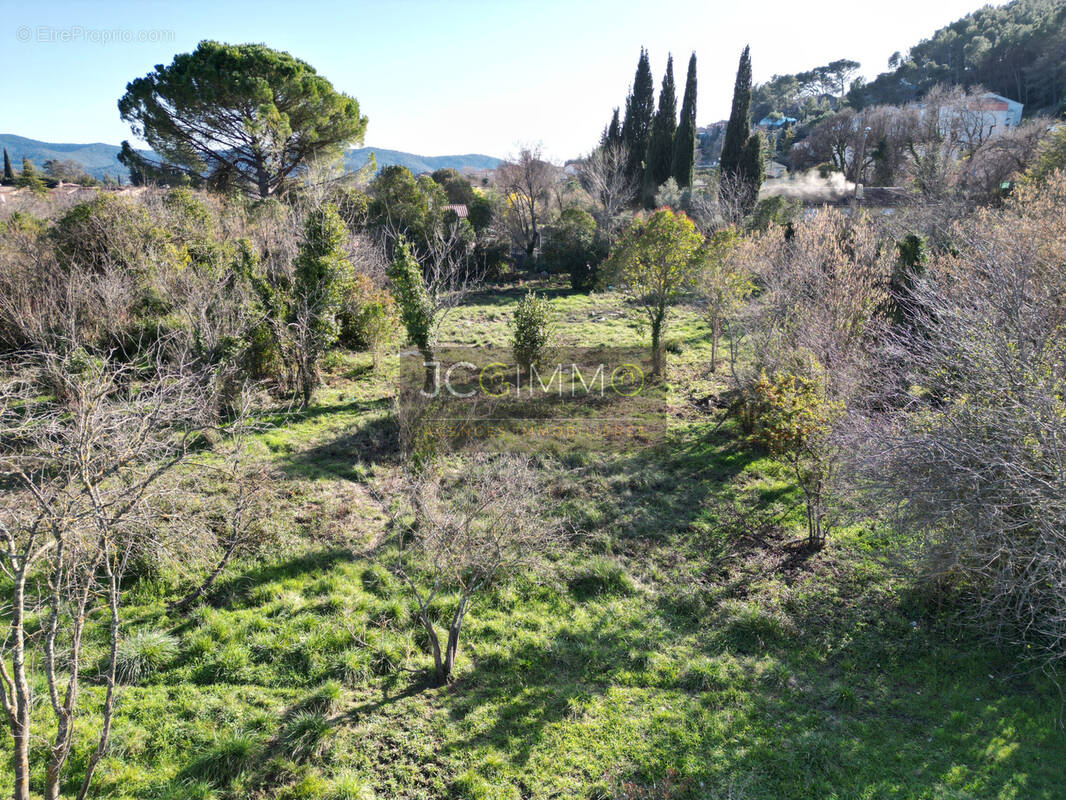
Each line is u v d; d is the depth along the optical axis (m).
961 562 5.85
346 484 9.23
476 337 18.09
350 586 6.93
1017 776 4.59
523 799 4.57
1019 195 14.62
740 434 10.92
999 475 5.74
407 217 26.80
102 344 12.59
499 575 7.15
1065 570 5.21
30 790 4.40
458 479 9.45
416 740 5.07
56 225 17.16
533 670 5.92
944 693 5.51
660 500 8.98
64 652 5.65
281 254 14.90
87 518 4.37
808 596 6.86
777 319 11.13
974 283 7.41
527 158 33.44
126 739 4.87
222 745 4.82
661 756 4.93
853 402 7.73
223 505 7.87
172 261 14.78
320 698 5.40
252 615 6.38
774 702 5.50
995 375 5.95
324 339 12.84
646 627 6.52
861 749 4.95
